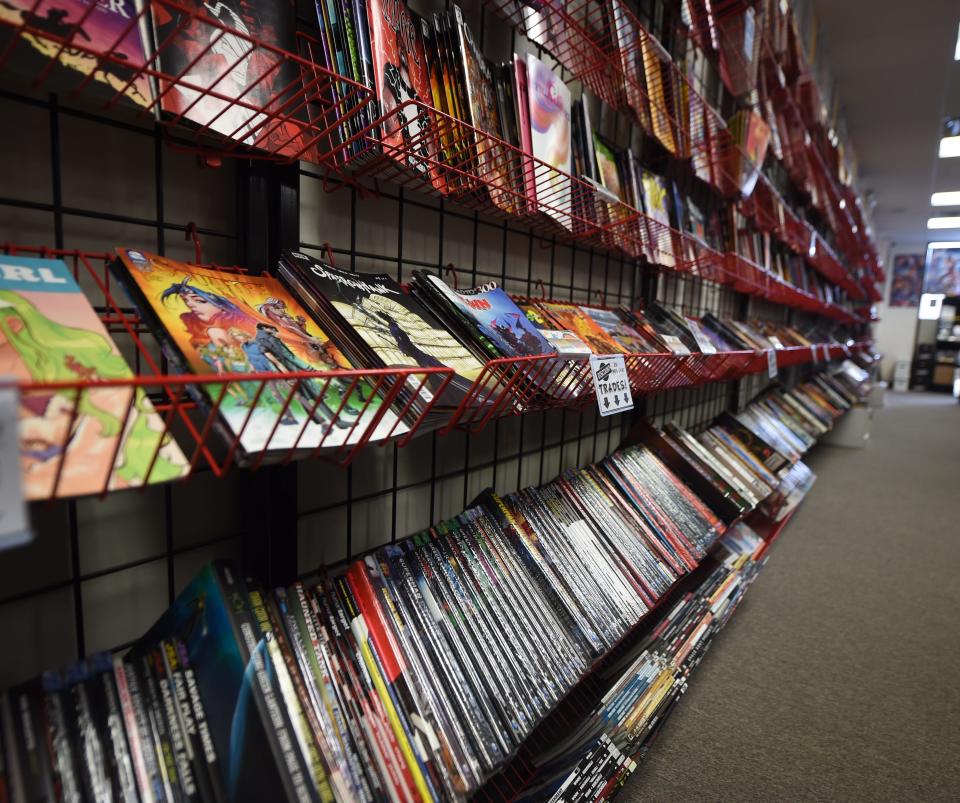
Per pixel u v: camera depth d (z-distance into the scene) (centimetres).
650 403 227
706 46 184
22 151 61
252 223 77
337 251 96
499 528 104
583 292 171
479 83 92
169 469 45
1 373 42
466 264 125
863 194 756
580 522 122
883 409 841
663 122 156
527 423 154
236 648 56
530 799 97
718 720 140
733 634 182
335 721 62
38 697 51
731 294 316
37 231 63
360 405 64
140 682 56
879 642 179
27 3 48
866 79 445
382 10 73
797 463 300
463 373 77
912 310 1205
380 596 78
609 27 121
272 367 58
